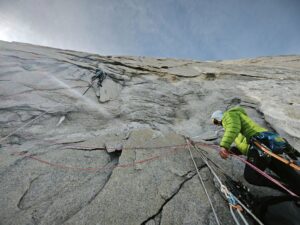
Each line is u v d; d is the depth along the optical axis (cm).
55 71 654
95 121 465
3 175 286
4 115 423
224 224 238
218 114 319
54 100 507
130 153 337
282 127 481
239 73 883
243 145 300
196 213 248
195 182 291
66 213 241
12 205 247
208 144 391
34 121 425
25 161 315
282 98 634
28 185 275
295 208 259
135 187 275
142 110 538
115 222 231
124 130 443
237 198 254
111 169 312
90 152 344
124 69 789
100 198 258
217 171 319
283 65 1127
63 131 413
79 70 693
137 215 240
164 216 242
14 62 647
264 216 241
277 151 243
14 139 371
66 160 322
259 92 690
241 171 333
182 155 346
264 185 257
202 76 845
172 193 271
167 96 640
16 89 514
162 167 313
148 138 383
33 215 237
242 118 281
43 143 367
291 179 232
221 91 700
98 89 604
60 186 278
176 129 484
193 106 602
